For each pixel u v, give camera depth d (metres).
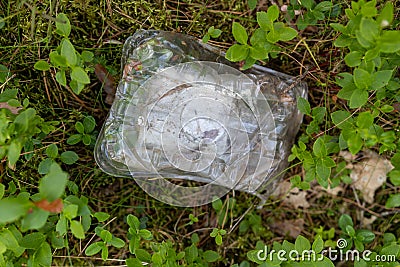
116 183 1.98
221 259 2.04
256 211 2.09
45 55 1.81
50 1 1.65
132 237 1.67
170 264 1.64
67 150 1.87
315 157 1.67
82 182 1.90
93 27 1.83
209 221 2.05
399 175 1.49
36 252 1.52
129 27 1.85
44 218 1.14
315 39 1.85
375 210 2.07
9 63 1.79
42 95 1.84
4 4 1.76
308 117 1.97
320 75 1.87
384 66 1.55
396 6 1.68
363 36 1.21
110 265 1.98
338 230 2.09
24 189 1.70
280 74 1.84
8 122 1.42
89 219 1.51
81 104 1.89
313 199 2.10
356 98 1.38
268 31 1.53
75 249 1.94
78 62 1.56
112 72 1.84
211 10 1.86
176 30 1.86
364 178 2.06
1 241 1.42
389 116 1.82
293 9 1.78
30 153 1.75
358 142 1.33
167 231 2.01
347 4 1.72
